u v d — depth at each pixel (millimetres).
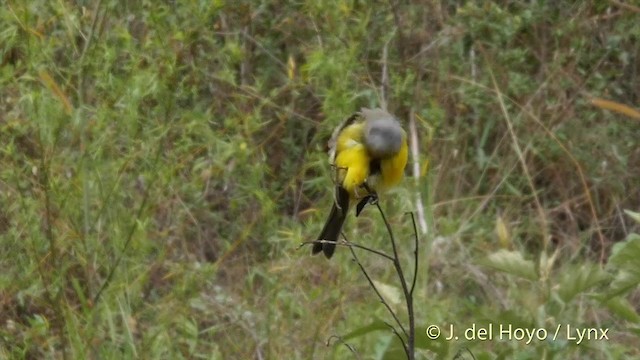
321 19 13320
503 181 14078
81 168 10695
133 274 11086
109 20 11891
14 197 10969
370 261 12133
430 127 12578
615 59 15812
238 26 14492
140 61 11172
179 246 12016
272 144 13820
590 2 15680
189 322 11086
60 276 10688
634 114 12859
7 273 11086
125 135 11078
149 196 11164
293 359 11047
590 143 14758
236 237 12680
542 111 14812
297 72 13984
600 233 13758
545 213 13984
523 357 8828
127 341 10516
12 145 10555
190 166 12094
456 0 15906
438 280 12344
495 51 15055
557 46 15453
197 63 12148
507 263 9164
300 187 13641
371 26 14516
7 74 10789
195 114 11492
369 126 8594
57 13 11133
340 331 11086
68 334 10758
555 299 9430
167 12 11352
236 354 11258
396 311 9992
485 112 14758
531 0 15984
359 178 8570
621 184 14586
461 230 13141
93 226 10852
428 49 14719
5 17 10766
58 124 10531
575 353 10211
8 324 10992
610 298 8969
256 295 12016
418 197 12594
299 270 11609
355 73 14078
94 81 11398
